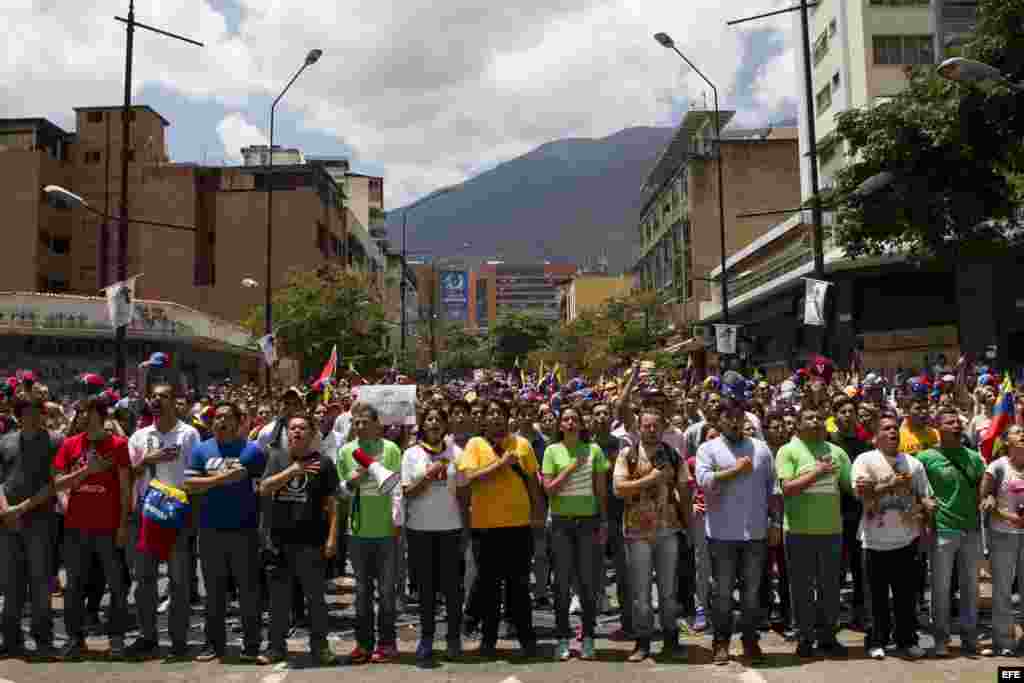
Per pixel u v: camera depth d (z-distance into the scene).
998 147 14.13
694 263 56.62
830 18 40.94
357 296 41.44
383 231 92.44
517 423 10.59
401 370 52.12
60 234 53.00
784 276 36.00
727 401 7.49
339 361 39.75
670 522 7.55
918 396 8.96
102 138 54.44
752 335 46.28
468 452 7.64
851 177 15.74
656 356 46.59
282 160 63.97
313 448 7.56
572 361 65.69
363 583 7.48
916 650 7.35
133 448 8.09
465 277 153.25
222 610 7.56
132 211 53.59
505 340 101.50
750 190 56.81
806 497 7.48
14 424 10.25
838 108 39.97
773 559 8.70
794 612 7.59
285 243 52.66
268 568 7.43
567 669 7.09
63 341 33.59
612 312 58.47
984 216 14.74
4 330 31.66
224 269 52.84
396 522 7.35
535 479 7.97
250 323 42.53
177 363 37.25
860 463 7.55
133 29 17.53
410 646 8.16
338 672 7.04
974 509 7.51
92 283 53.44
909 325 31.80
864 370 31.11
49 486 7.74
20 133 52.44
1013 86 12.24
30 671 7.10
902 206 14.85
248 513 7.53
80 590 7.72
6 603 7.71
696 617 8.66
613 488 8.35
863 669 6.93
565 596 7.63
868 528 7.42
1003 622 7.38
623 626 8.36
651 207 74.56
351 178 79.56
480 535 7.65
